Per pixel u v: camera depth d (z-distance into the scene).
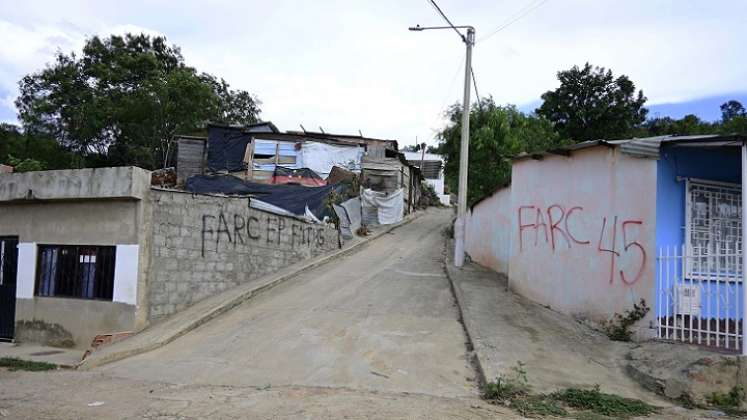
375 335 9.95
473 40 17.69
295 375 8.05
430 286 14.48
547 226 11.94
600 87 36.56
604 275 9.98
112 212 11.37
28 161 28.30
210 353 9.33
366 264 18.08
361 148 30.55
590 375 7.88
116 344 10.03
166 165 34.94
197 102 37.59
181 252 12.13
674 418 6.38
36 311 11.90
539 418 6.21
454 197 49.25
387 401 6.73
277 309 12.21
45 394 7.16
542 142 26.80
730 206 9.81
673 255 8.80
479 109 25.02
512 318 10.84
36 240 12.15
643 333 9.00
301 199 20.20
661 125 36.03
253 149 30.22
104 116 36.94
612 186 9.96
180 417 6.03
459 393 7.24
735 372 7.04
